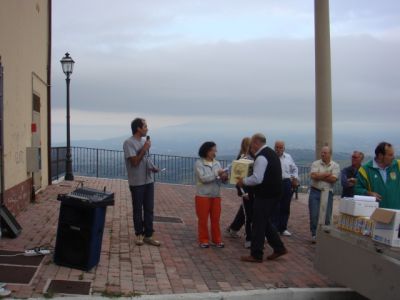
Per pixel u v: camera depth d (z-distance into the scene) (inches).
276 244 319.6
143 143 333.1
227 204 594.6
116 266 282.0
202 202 346.0
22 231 352.5
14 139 406.6
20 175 430.9
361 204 238.2
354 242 232.1
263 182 307.9
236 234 388.8
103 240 343.6
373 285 215.6
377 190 262.7
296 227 452.8
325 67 442.6
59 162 749.9
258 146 310.8
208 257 320.2
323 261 255.1
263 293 249.4
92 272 266.2
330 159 383.6
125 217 438.3
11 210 392.5
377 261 213.8
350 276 231.9
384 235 214.1
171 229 406.6
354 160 380.2
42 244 315.3
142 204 338.6
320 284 271.9
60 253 271.0
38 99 541.0
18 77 424.5
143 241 341.1
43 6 581.3
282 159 401.1
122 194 613.3
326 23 441.1
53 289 233.6
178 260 307.0
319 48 443.2
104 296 228.4
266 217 311.0
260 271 293.7
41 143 577.6
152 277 267.1
